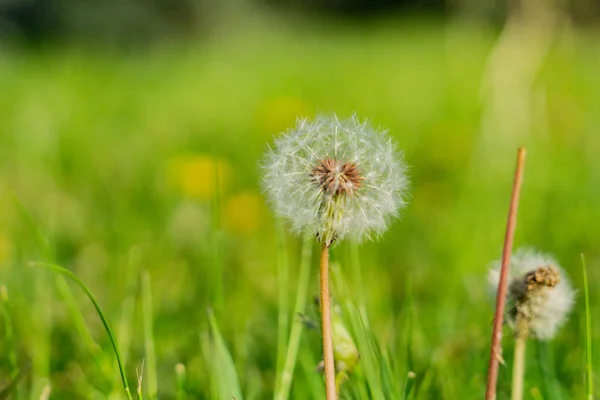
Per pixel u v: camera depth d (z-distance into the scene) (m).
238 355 0.64
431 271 0.88
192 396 0.62
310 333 0.65
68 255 0.92
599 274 0.84
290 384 0.57
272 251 0.94
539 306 0.51
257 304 0.76
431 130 1.48
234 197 1.15
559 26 1.20
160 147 1.51
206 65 3.00
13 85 2.38
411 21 4.98
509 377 0.60
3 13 4.35
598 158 1.28
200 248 0.90
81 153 1.44
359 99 1.91
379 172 0.48
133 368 0.65
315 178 0.48
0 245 0.88
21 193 1.17
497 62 1.19
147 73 2.79
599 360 0.63
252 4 5.03
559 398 0.58
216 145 1.47
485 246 0.92
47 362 0.65
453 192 1.17
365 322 0.57
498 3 2.01
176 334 0.70
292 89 2.12
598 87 1.85
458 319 0.72
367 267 0.88
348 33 4.60
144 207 1.11
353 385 0.54
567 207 1.07
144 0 4.58
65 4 4.39
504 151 1.21
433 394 0.60
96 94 2.22
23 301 0.70
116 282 0.82
